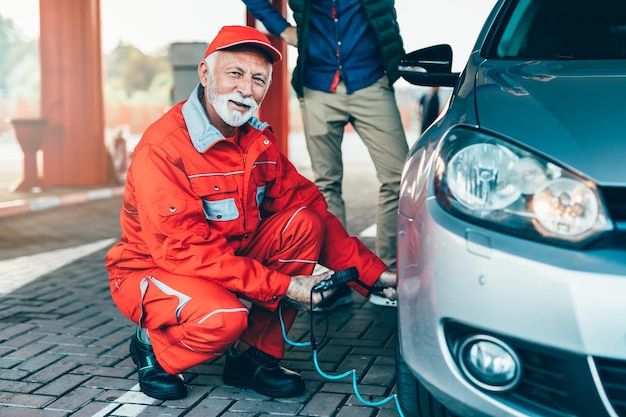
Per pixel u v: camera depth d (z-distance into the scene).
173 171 2.57
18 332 3.60
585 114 1.97
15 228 7.36
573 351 1.77
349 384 2.86
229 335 2.53
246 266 2.53
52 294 4.41
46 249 6.08
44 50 10.55
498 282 1.83
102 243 6.39
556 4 2.78
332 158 4.05
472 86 2.29
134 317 2.70
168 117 2.67
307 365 3.08
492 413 1.92
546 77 2.26
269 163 2.79
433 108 8.68
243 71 2.55
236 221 2.69
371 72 3.86
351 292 4.04
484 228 1.87
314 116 3.97
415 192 2.08
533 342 1.81
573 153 1.85
